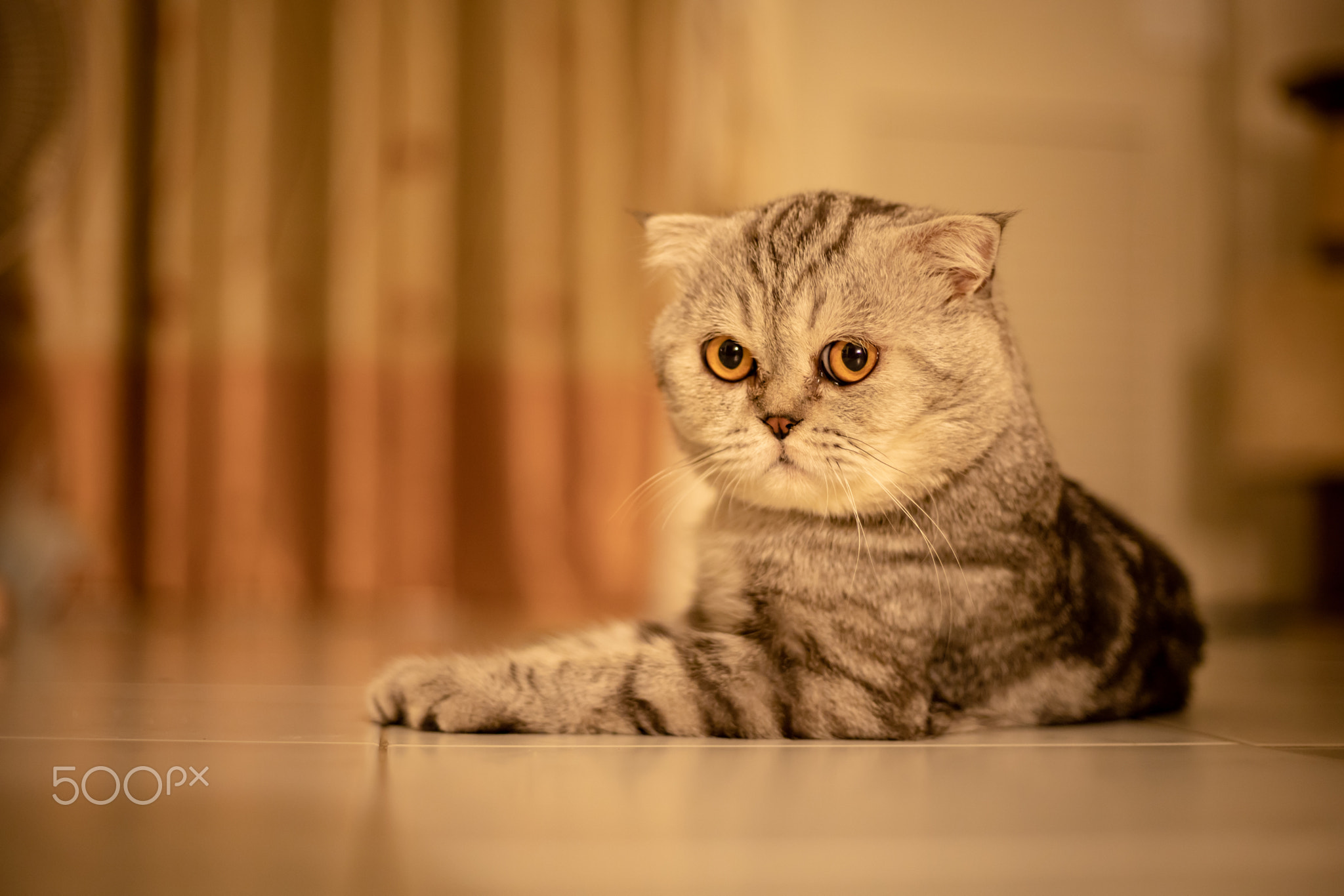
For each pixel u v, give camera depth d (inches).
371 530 139.3
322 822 30.0
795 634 49.5
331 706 55.1
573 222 145.3
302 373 142.3
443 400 142.3
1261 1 161.3
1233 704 62.6
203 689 61.9
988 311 54.4
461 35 145.1
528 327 144.0
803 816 31.4
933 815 31.9
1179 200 162.1
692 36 143.1
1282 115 161.9
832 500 52.1
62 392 137.4
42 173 123.3
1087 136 161.2
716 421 54.7
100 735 45.0
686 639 50.0
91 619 121.7
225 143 140.4
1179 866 26.9
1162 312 161.5
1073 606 54.4
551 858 26.6
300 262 142.2
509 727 47.0
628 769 38.2
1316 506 154.4
